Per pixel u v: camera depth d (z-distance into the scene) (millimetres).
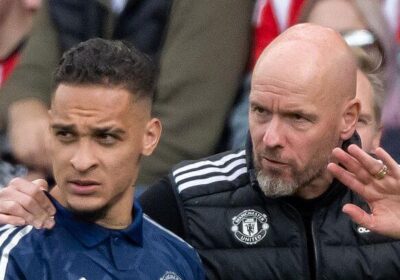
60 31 15695
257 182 12094
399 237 11398
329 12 14992
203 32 15438
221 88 15422
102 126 10336
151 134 10812
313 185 12023
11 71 16344
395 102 15000
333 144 11867
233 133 15398
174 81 15305
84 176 10344
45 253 10500
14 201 10578
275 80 11594
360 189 11383
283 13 15680
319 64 11656
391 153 14992
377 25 14844
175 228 12203
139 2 15414
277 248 12117
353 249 12117
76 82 10359
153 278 10906
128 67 10508
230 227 12141
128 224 10820
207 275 12062
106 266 10625
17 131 14797
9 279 10336
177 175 12430
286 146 11641
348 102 11914
